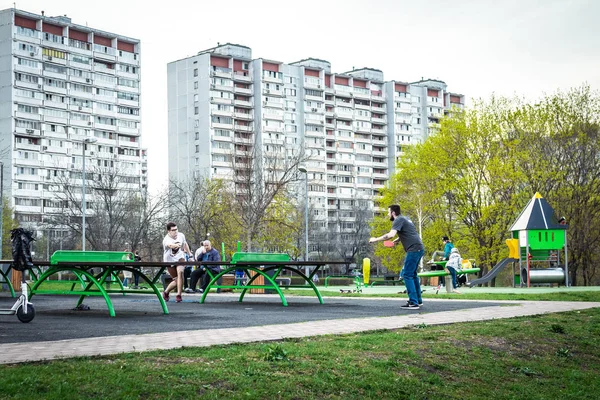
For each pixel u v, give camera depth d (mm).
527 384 8711
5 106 108125
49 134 112125
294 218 75938
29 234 11594
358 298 19781
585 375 9469
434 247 53875
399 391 7336
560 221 32438
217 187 66438
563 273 31844
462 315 12789
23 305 11367
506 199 49938
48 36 112312
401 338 9477
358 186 142625
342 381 7145
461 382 8195
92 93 117750
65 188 75000
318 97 135500
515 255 33062
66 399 5527
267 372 6961
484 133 50938
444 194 53062
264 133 126688
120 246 61906
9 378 5895
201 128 122688
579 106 48281
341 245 109000
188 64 124625
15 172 107938
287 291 25828
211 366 6930
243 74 127188
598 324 12281
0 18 108562
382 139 148375
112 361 6902
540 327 11539
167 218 64250
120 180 84312
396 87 149125
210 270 23406
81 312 14023
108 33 120062
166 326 10633
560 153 48219
